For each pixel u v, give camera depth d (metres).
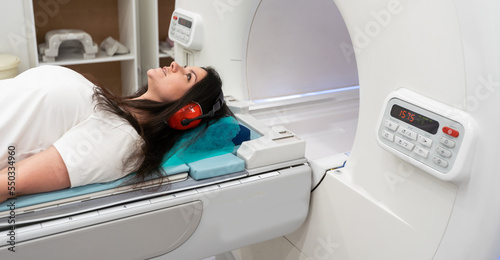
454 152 0.92
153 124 1.29
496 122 0.89
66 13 2.85
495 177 0.92
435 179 1.00
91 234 1.02
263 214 1.26
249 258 1.75
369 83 1.13
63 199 1.04
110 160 1.10
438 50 0.95
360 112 1.18
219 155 1.26
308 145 1.55
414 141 0.99
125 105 1.31
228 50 1.73
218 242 1.22
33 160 1.04
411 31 1.00
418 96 1.00
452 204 0.98
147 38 2.96
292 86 1.90
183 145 1.28
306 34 1.83
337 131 1.68
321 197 1.31
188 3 1.87
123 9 2.87
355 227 1.21
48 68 1.30
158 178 1.13
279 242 1.54
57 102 1.16
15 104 1.15
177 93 1.35
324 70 1.95
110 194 1.09
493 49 0.88
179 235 1.14
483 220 0.94
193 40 1.80
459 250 0.98
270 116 1.74
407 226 1.07
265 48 1.76
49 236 0.97
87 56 2.70
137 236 1.08
